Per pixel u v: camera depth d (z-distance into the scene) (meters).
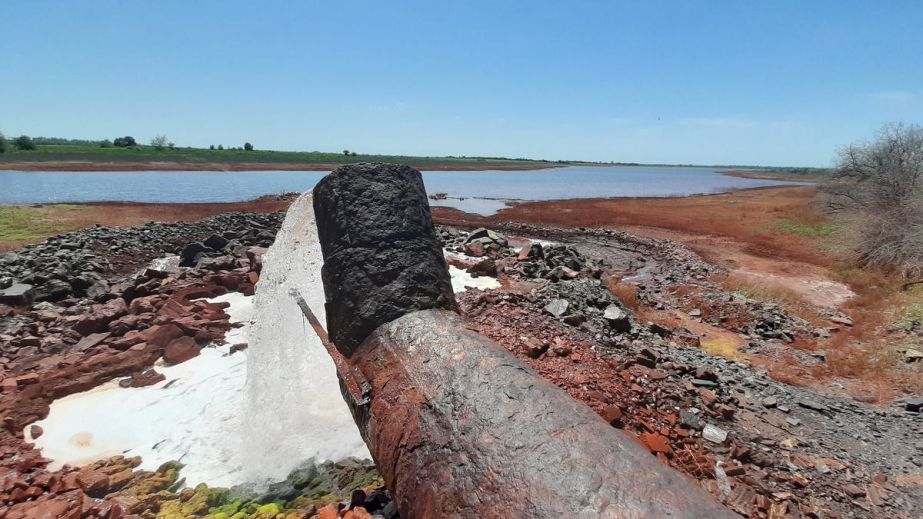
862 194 19.41
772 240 20.16
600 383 5.56
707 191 54.28
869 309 10.95
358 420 3.30
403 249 3.94
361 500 3.70
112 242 13.87
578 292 9.23
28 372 6.23
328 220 4.26
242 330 7.62
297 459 4.59
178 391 5.83
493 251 13.75
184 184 41.72
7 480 4.27
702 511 1.77
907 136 19.62
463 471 2.30
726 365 7.30
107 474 4.44
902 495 4.50
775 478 4.59
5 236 15.58
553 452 2.14
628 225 24.16
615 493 1.88
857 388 7.12
